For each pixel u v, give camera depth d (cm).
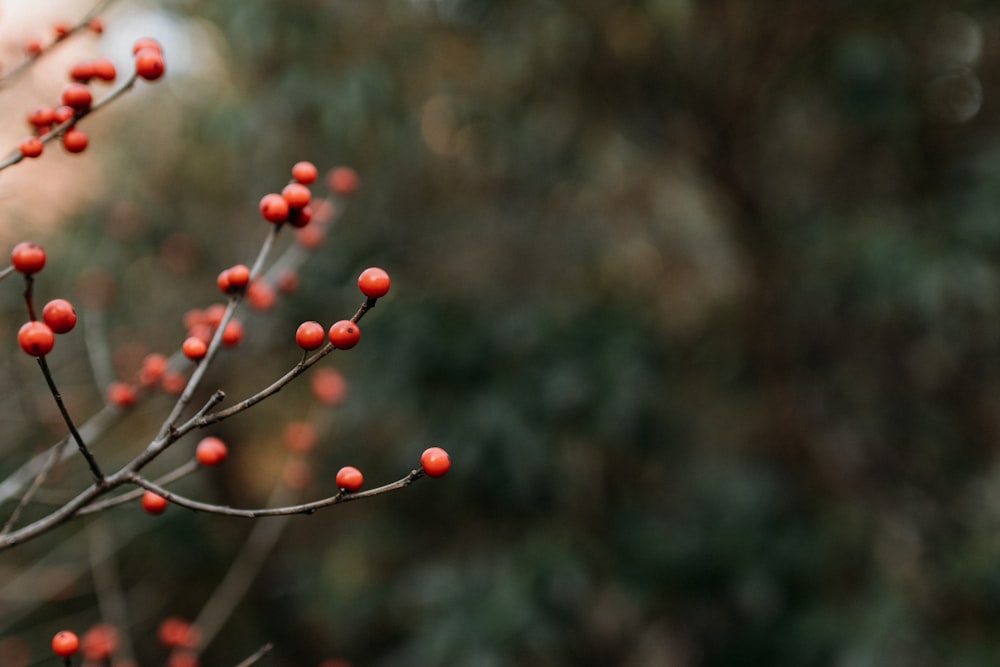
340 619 138
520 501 112
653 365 115
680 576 115
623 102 120
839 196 126
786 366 125
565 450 111
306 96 104
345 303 121
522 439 106
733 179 120
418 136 117
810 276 116
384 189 126
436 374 113
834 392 126
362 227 127
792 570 115
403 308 118
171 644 68
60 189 127
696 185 129
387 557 138
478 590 107
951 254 103
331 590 138
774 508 122
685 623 120
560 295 126
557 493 112
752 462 131
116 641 64
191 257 123
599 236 132
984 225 104
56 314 45
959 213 107
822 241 114
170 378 60
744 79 116
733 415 137
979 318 115
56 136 50
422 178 128
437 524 125
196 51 124
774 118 125
